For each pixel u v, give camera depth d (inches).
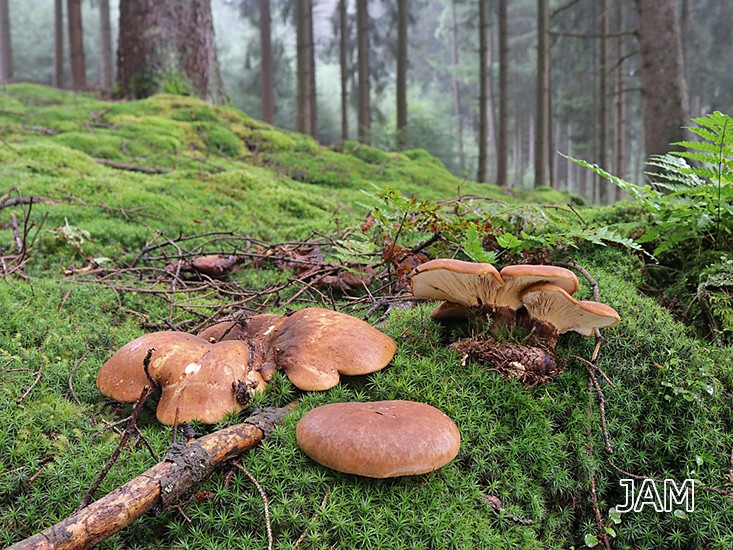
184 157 60.7
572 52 223.6
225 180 51.3
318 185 63.6
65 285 28.0
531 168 334.3
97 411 19.5
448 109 332.8
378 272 30.1
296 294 28.2
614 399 20.4
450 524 16.2
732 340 24.4
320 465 16.7
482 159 123.6
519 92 279.3
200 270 32.9
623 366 21.0
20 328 23.3
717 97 220.8
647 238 27.7
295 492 16.1
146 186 47.1
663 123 71.2
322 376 18.8
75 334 23.8
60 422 18.6
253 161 68.7
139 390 18.6
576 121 231.1
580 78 221.1
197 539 15.3
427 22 387.9
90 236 35.4
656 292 28.2
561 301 19.0
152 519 15.7
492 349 20.1
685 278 27.4
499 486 18.2
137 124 68.6
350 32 205.3
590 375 20.3
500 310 20.4
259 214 45.3
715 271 25.7
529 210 28.6
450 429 16.8
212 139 69.2
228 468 16.6
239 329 22.2
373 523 15.7
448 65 339.3
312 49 144.8
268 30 157.9
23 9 289.4
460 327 22.3
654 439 19.9
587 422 19.7
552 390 20.1
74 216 38.5
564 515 18.7
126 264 34.0
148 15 83.6
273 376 19.3
